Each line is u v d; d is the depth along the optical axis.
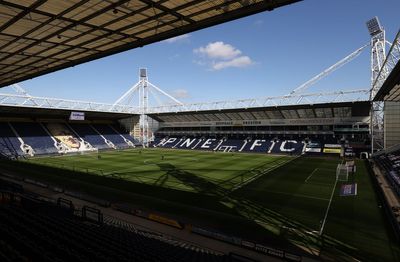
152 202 22.42
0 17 15.62
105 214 19.28
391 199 23.42
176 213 19.78
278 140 64.56
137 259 9.45
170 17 15.45
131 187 27.53
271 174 34.75
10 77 30.50
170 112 70.69
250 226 17.44
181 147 72.06
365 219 18.69
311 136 62.03
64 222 13.81
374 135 53.44
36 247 9.26
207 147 68.88
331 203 22.33
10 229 10.85
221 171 36.88
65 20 16.11
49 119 68.88
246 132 70.12
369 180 31.03
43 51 21.58
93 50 21.39
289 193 25.39
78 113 60.94
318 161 46.81
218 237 15.43
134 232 15.12
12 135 58.84
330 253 13.98
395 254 13.93
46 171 36.41
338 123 57.00
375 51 55.38
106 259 9.02
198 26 15.55
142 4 14.12
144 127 77.94
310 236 15.99
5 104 50.41
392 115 45.97
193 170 37.59
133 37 18.64
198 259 11.12
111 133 76.00
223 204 22.00
